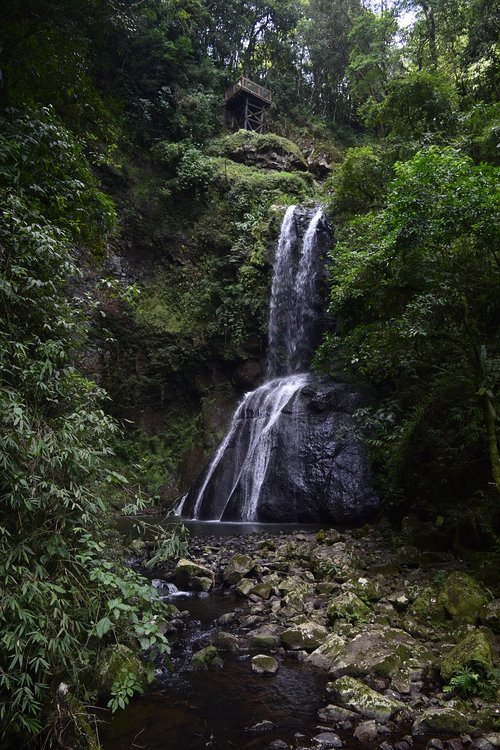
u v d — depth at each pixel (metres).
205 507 13.59
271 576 6.50
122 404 17.56
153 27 21.59
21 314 3.75
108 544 3.90
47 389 3.47
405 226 5.56
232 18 27.91
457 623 4.70
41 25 6.95
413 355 7.52
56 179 5.68
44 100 7.37
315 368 14.53
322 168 25.17
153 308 18.58
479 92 13.48
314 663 4.31
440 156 5.79
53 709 2.90
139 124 20.53
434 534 7.54
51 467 3.18
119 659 3.71
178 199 20.12
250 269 18.28
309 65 31.62
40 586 2.87
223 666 4.28
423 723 3.26
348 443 11.38
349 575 6.27
